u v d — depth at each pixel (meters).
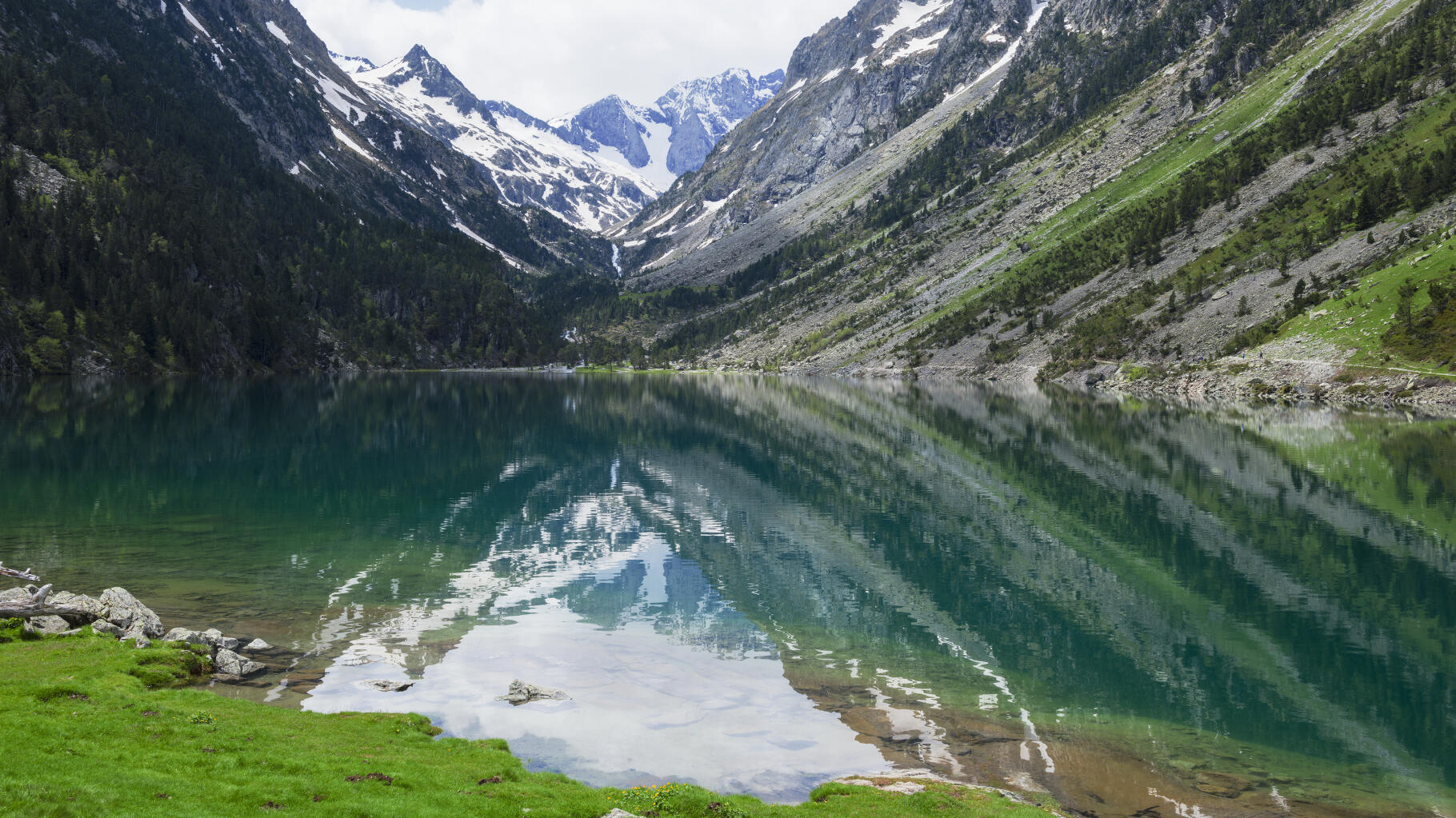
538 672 25.92
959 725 22.55
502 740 20.19
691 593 35.59
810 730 22.02
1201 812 17.94
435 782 16.20
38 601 26.36
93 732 16.88
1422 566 38.44
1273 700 24.42
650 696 24.27
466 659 27.00
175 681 22.67
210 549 39.94
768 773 19.33
